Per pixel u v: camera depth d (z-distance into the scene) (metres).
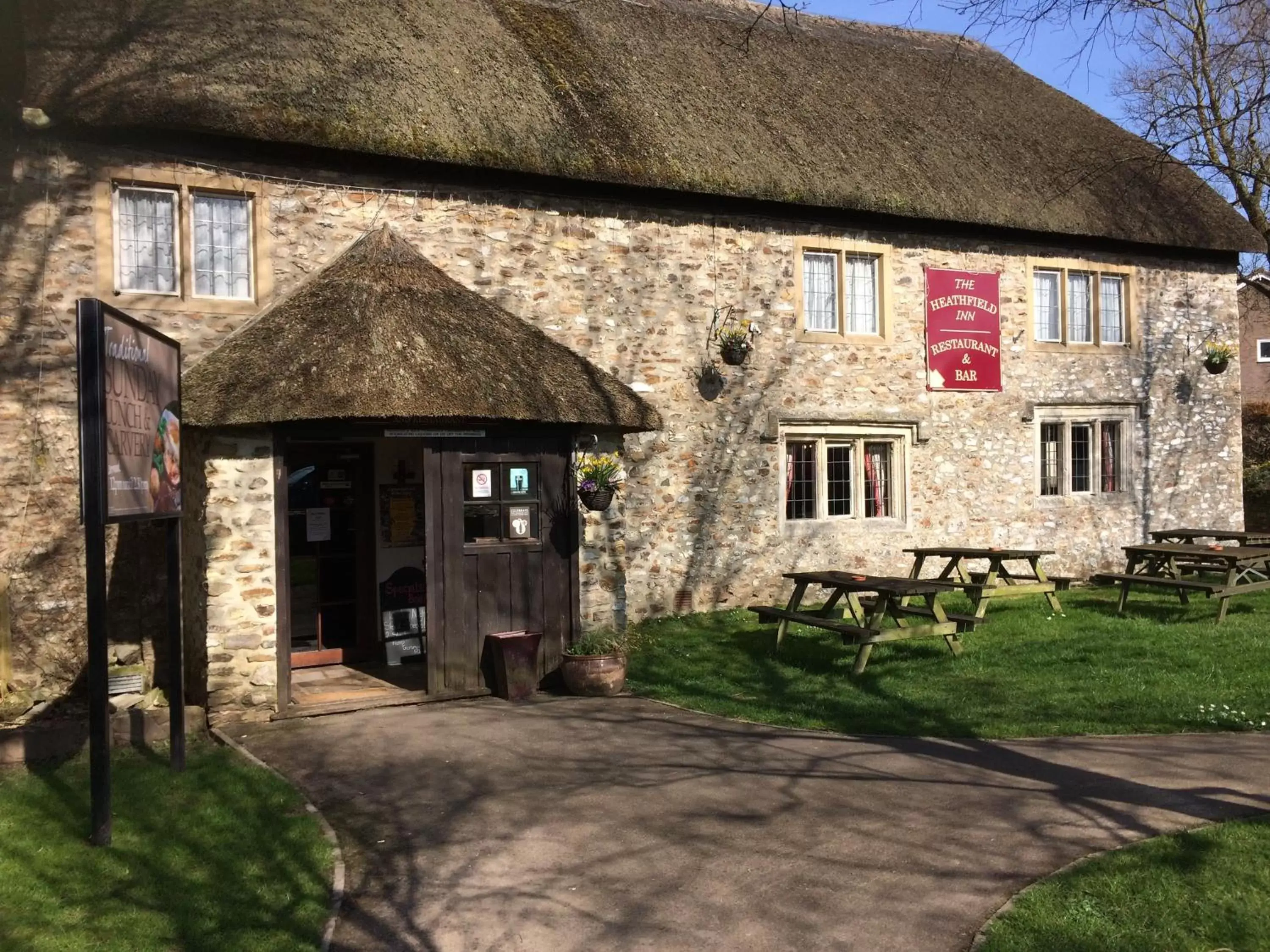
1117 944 3.65
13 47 7.11
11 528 7.72
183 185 8.35
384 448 9.63
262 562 7.21
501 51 10.59
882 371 11.97
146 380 5.38
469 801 5.33
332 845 4.80
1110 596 11.67
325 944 3.88
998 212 12.26
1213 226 14.07
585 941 3.83
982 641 9.03
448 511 7.72
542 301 9.95
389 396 7.00
